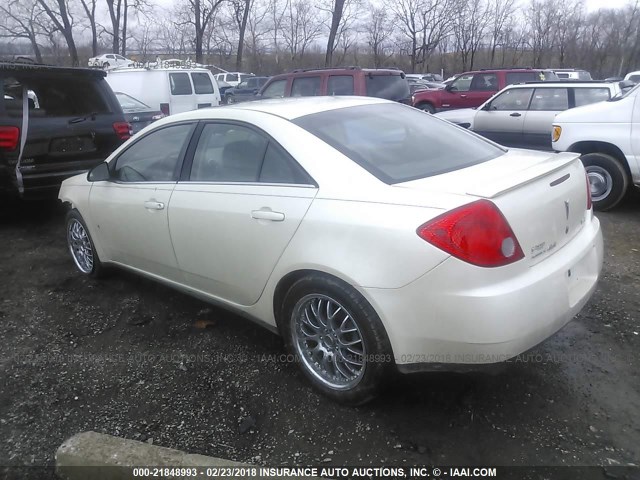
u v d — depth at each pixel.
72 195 4.62
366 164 2.87
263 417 2.89
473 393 3.00
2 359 3.51
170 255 3.72
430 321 2.47
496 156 3.32
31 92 6.44
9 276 4.93
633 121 6.27
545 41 50.50
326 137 3.05
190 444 2.70
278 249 2.95
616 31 51.31
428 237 2.43
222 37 40.84
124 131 6.87
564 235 2.82
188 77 13.65
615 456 2.52
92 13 36.09
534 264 2.58
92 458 2.49
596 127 6.53
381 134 3.23
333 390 2.92
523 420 2.77
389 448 2.62
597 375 3.13
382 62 46.00
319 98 3.76
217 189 3.32
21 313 4.18
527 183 2.63
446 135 3.47
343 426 2.78
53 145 6.20
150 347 3.63
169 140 3.79
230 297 3.44
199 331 3.82
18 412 2.98
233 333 3.78
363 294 2.61
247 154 3.26
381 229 2.55
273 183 3.06
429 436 2.69
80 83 6.60
